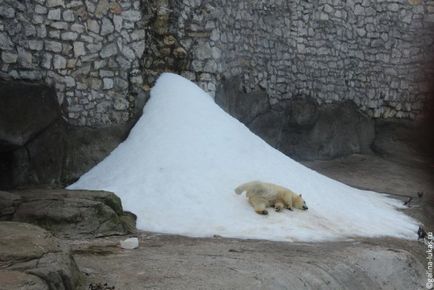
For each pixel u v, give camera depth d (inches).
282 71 550.3
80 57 393.4
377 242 311.6
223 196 331.3
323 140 598.9
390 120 660.1
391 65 660.7
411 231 355.9
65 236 267.1
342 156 617.6
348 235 315.9
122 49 414.9
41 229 197.9
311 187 371.6
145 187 338.0
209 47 456.8
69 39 387.9
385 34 654.5
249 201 324.2
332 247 279.7
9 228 195.2
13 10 356.5
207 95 442.0
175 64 447.2
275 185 327.9
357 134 634.8
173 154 369.4
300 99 569.6
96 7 401.4
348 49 622.5
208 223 303.6
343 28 615.8
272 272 213.5
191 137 384.8
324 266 238.2
